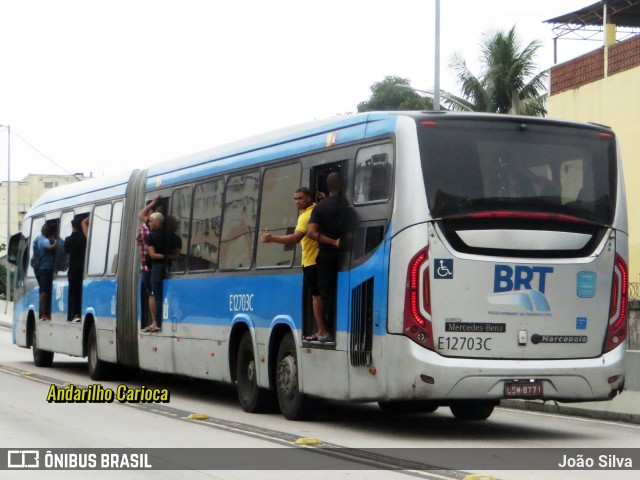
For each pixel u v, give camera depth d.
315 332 13.62
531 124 12.59
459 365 11.91
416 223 11.97
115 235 20.19
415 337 11.88
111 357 20.06
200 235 16.91
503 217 12.23
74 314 22.22
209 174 16.78
